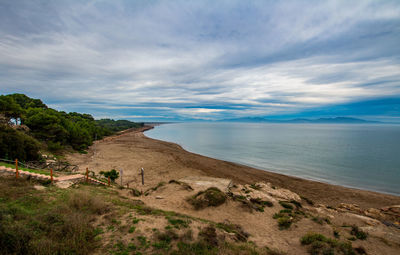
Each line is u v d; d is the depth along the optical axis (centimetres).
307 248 816
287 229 1042
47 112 4338
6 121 3041
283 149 6078
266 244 848
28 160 2070
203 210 1227
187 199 1358
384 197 2302
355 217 1377
